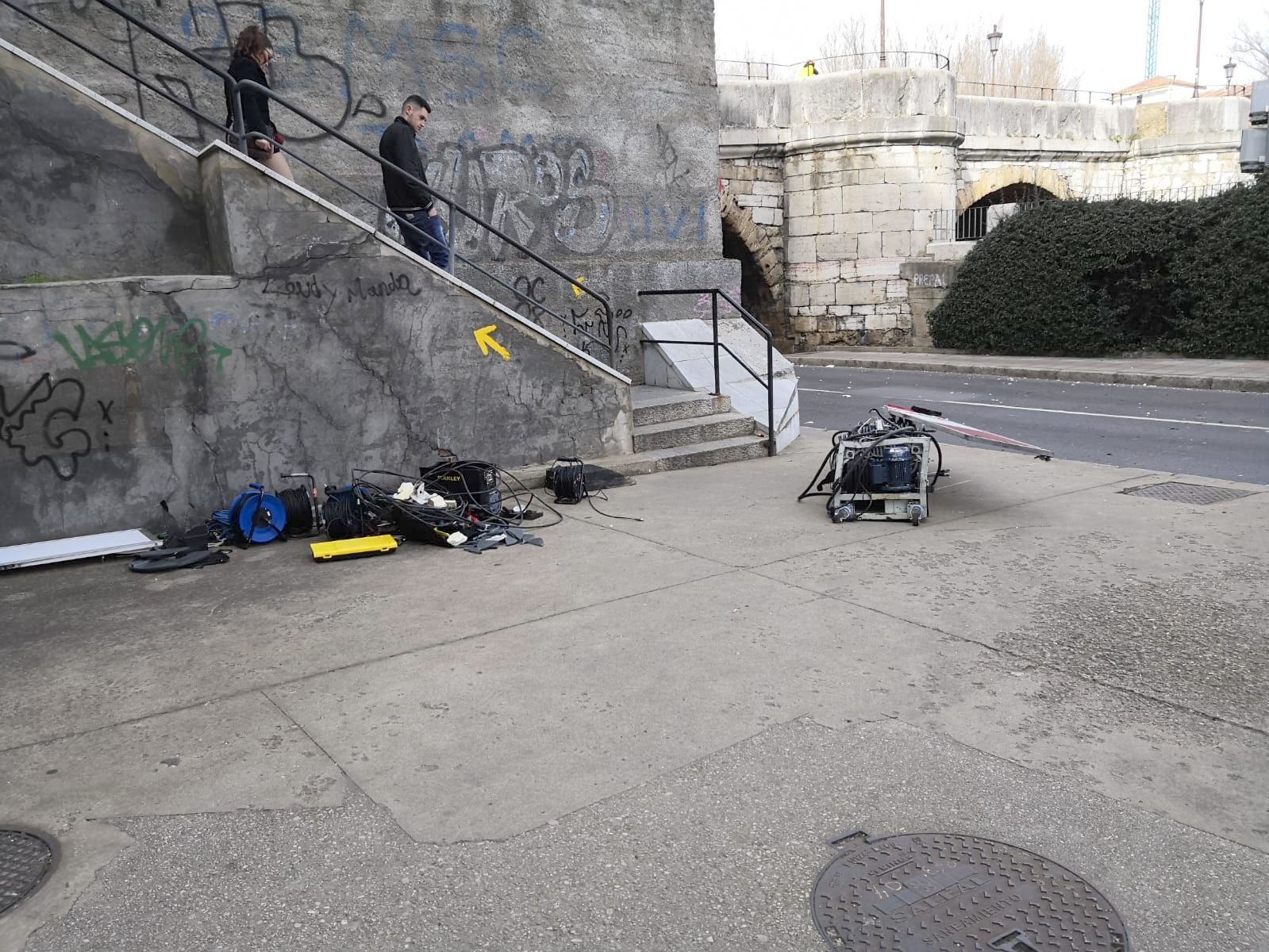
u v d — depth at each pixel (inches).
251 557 255.1
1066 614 195.9
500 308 320.5
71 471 255.6
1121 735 144.6
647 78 458.3
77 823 126.7
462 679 170.7
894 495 272.7
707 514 289.3
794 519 281.0
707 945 101.6
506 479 323.3
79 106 273.7
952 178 967.6
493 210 414.9
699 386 417.4
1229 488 309.6
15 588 229.9
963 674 168.1
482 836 122.0
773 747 143.3
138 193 284.0
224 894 111.6
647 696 161.9
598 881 112.6
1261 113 533.3
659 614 201.9
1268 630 184.5
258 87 283.0
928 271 908.0
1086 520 270.2
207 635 196.1
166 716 158.9
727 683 166.2
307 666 178.5
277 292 278.5
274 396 281.9
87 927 106.0
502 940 103.0
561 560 244.7
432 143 396.2
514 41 414.0
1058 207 777.6
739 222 958.4
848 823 123.1
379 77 382.0
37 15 321.1
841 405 569.3
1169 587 210.5
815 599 209.2
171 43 268.7
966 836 119.6
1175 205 707.4
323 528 279.7
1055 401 557.0
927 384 676.1
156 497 267.3
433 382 309.9
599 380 347.6
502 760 141.3
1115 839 118.5
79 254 278.4
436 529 261.7
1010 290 805.9
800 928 103.9
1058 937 101.1
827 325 986.7
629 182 457.1
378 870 115.5
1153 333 743.1
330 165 374.6
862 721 150.9
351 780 136.7
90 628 201.5
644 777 135.3
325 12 367.9
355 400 295.6
